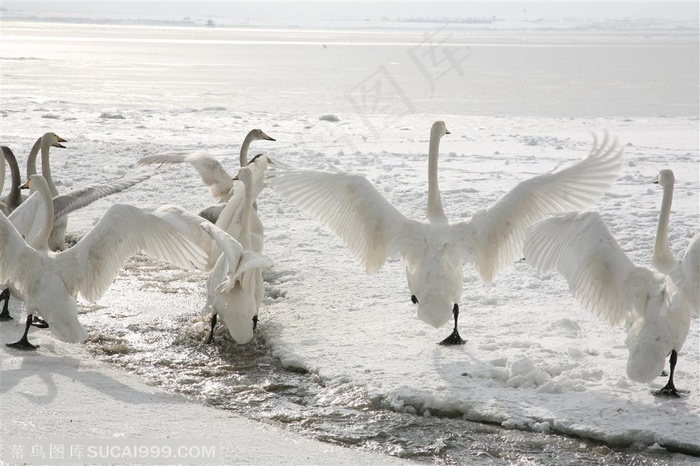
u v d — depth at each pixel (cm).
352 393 780
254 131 1347
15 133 2589
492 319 963
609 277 732
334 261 1217
